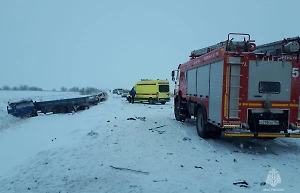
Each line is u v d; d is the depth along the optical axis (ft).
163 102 106.11
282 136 27.40
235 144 31.86
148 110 73.26
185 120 51.03
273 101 27.78
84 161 24.14
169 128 41.63
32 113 80.12
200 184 18.63
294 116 27.99
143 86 109.70
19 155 28.55
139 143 31.32
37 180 19.66
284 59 27.89
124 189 17.63
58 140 34.14
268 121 27.63
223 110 27.61
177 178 19.83
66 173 21.01
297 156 26.86
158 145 30.48
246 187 18.21
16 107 78.89
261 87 27.68
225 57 27.48
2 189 18.25
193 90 40.24
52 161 24.18
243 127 27.50
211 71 31.65
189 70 42.98
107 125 43.73
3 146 34.01
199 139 33.96
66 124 52.75
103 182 18.99
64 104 86.53
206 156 26.27
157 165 23.04
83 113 73.51
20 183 19.20
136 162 23.89
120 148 28.91
